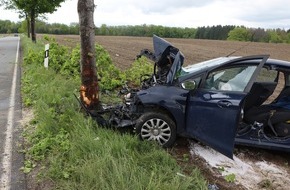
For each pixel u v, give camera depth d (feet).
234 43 174.50
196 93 15.78
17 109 22.89
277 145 16.08
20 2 78.74
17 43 120.57
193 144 17.60
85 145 14.75
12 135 17.75
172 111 16.24
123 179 11.95
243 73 15.70
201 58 75.31
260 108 17.44
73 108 20.36
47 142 15.69
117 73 32.94
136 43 144.87
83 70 18.95
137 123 16.61
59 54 41.32
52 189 12.40
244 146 17.93
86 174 12.48
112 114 18.54
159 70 18.71
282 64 16.88
